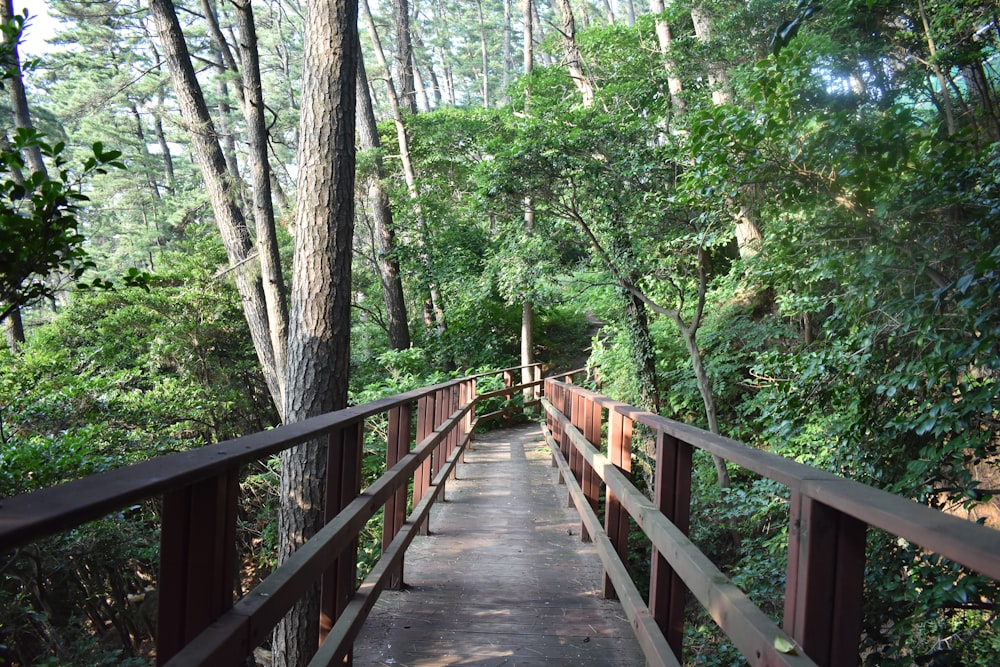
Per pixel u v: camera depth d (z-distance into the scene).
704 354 13.16
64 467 7.11
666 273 11.45
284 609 1.92
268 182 11.09
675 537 2.36
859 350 4.48
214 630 1.55
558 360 26.67
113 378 13.61
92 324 17.36
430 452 5.61
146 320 17.09
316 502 5.54
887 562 4.27
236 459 1.63
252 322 12.46
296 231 5.99
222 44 12.44
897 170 4.11
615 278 12.13
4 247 3.49
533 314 24.61
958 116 8.22
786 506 6.68
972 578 3.56
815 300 5.39
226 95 29.95
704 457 11.46
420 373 18.91
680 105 13.38
